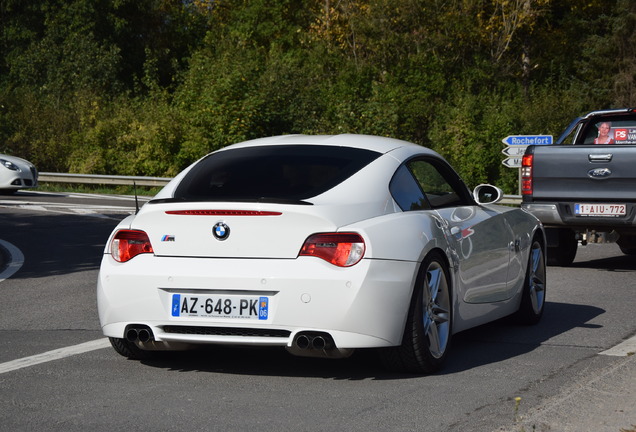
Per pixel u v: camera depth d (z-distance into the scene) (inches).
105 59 1825.8
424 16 1721.2
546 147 456.1
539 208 455.8
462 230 255.8
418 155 259.3
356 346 213.0
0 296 382.6
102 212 823.1
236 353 258.8
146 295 222.4
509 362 247.1
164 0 2230.6
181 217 222.1
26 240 605.6
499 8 1798.7
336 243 214.2
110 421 187.6
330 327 211.9
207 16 2338.8
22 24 2052.2
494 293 279.3
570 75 1945.1
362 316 211.9
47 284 418.3
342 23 1800.0
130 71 2135.8
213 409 197.5
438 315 238.2
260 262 216.1
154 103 1504.7
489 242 273.6
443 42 1700.3
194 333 222.4
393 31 1737.2
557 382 221.0
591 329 300.0
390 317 215.9
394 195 235.6
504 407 196.5
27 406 200.4
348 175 232.8
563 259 481.1
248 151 251.9
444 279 240.1
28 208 851.4
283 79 1505.9
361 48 1784.0
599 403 193.0
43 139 1487.5
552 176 454.6
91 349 265.1
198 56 1590.8
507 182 1448.1
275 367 241.0
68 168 1448.1
